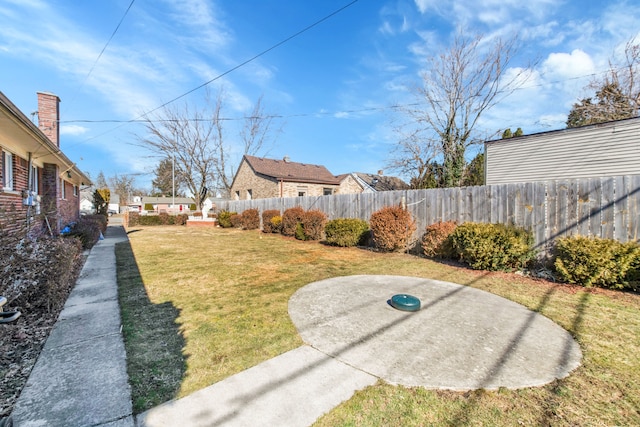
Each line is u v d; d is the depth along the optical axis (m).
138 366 2.43
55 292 3.78
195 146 24.67
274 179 19.72
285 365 2.45
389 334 3.03
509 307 3.81
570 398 2.04
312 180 20.97
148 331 3.11
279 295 4.32
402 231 7.79
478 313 3.60
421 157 16.41
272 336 2.99
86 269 6.05
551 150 8.39
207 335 3.01
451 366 2.43
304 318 3.45
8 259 3.33
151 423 1.79
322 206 11.38
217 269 6.09
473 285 4.86
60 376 2.28
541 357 2.57
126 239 11.53
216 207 26.77
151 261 6.95
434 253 7.06
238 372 2.35
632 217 4.65
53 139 11.14
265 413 1.88
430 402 2.00
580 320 3.37
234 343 2.84
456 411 1.91
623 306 3.80
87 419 1.81
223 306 3.87
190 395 2.06
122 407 1.93
